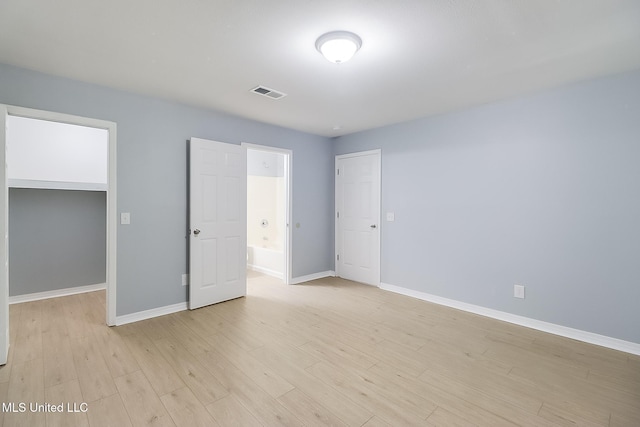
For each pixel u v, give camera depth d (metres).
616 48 2.14
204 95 3.10
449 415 1.77
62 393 1.92
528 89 2.90
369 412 1.79
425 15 1.77
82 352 2.44
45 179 3.79
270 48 2.16
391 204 4.24
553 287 2.91
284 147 4.39
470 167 3.45
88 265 4.10
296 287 4.40
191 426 1.65
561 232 2.86
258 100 3.23
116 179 2.95
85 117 2.77
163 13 1.77
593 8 1.70
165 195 3.28
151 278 3.20
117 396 1.89
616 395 1.96
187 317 3.21
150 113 3.15
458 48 2.14
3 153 2.28
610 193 2.61
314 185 4.84
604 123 2.62
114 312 2.96
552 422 1.71
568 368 2.28
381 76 2.61
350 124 4.19
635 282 2.51
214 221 3.58
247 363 2.30
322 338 2.75
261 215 6.23
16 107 2.44
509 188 3.17
